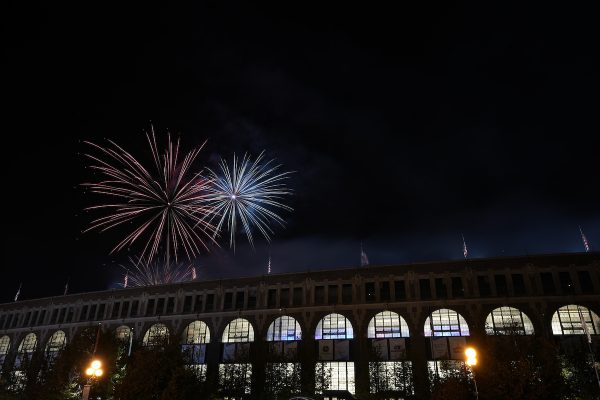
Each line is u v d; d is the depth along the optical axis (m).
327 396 52.84
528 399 44.22
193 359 71.12
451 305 70.25
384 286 74.50
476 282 70.81
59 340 91.12
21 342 94.75
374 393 64.06
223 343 77.31
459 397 45.81
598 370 54.03
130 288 88.25
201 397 58.78
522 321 67.50
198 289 83.44
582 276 67.94
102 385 60.66
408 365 65.50
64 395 61.38
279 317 76.94
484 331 62.28
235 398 67.19
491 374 45.34
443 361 62.19
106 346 64.31
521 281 69.62
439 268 73.19
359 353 70.69
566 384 48.69
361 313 73.19
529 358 47.59
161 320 82.94
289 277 79.50
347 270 77.00
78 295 92.69
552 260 69.56
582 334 64.25
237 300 80.44
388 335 71.12
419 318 70.56
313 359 70.06
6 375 79.12
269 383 67.69
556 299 67.25
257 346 75.38
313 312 75.50
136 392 53.06
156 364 54.84
